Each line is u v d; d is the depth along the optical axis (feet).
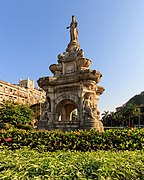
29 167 13.01
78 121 48.57
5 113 97.09
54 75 57.82
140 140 23.66
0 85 226.38
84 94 50.21
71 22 62.54
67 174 12.11
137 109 261.85
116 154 17.60
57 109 54.13
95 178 11.69
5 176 11.75
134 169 13.32
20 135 27.04
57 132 27.71
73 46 59.16
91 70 49.37
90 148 24.30
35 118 164.25
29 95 284.41
